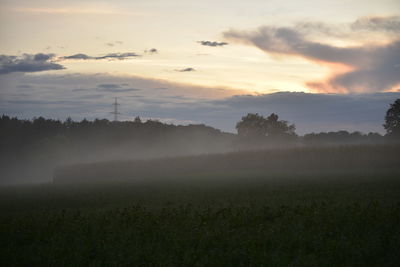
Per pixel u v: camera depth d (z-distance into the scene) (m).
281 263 11.60
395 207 19.16
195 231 15.51
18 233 17.09
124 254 13.16
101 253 13.48
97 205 28.94
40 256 13.43
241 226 16.95
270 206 22.09
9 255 13.80
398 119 104.56
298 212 18.72
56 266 12.37
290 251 12.96
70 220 19.53
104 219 19.25
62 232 17.14
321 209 18.98
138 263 12.22
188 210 21.27
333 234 14.65
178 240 14.34
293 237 14.23
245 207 21.05
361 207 19.47
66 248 14.18
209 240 14.28
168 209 21.00
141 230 16.38
